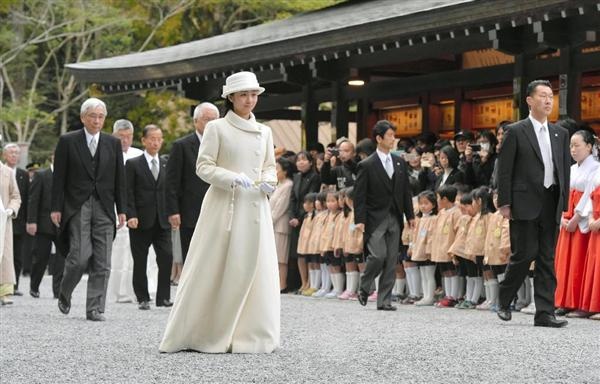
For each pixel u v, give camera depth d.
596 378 12.17
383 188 23.64
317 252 29.75
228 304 14.70
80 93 69.56
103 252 20.53
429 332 17.53
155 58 42.34
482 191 24.22
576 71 27.66
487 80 33.88
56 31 64.88
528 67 29.33
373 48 31.00
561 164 18.70
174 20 62.25
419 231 26.09
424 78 36.47
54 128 71.88
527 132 18.69
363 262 28.00
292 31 35.47
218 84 42.72
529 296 23.41
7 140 68.56
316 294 29.95
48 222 29.55
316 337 16.77
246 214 14.97
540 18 25.09
